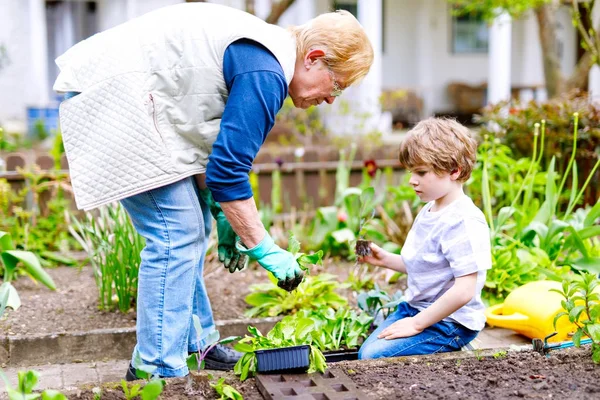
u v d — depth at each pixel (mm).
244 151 2359
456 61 17344
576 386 2320
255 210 2451
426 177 2746
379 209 5438
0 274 4363
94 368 3250
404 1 16844
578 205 5398
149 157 2455
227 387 2254
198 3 2629
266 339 2492
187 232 2566
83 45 2559
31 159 5977
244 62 2393
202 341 2938
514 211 4039
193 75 2443
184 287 2580
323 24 2502
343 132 9242
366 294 3322
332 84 2545
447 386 2330
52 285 2250
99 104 2469
